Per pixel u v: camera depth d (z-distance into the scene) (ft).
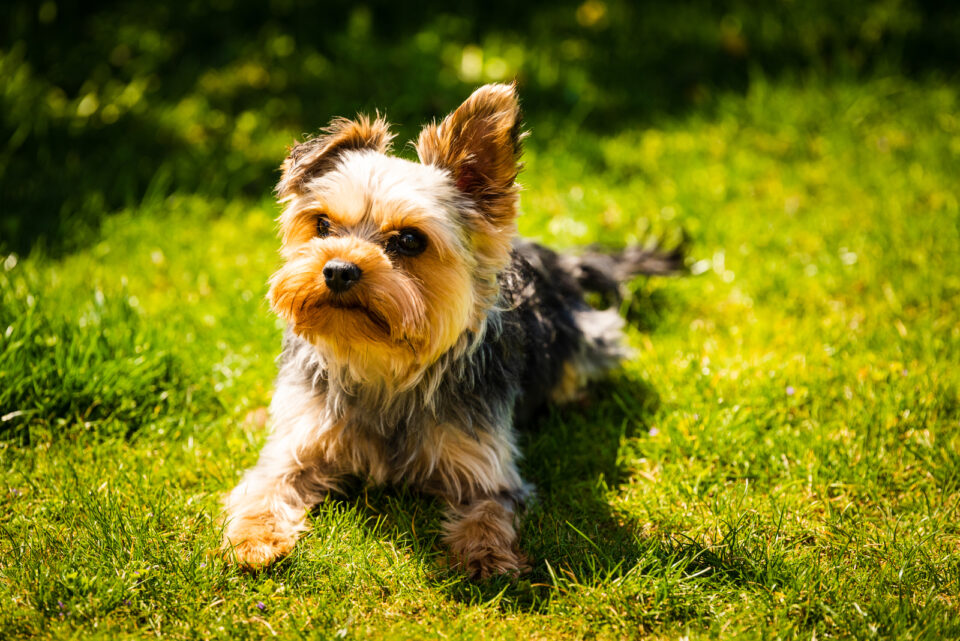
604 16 24.70
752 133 20.40
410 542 10.02
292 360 10.97
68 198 17.06
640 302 15.39
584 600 8.98
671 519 10.45
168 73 21.76
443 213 9.52
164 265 15.65
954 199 17.46
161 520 10.03
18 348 11.88
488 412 10.54
